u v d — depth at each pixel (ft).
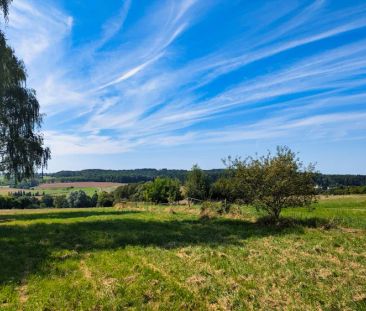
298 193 60.85
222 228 61.41
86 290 27.91
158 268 34.24
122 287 28.17
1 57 76.23
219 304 24.80
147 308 24.16
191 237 51.90
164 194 188.03
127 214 102.53
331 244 43.34
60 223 76.23
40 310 24.00
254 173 62.95
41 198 303.89
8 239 52.80
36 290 28.30
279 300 25.02
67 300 25.80
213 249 42.37
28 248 45.24
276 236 50.70
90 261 37.63
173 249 43.37
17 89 99.40
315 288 27.20
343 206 112.27
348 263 34.50
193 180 148.97
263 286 28.02
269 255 38.37
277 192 61.21
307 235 50.31
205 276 31.14
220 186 127.85
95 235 55.36
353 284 28.02
